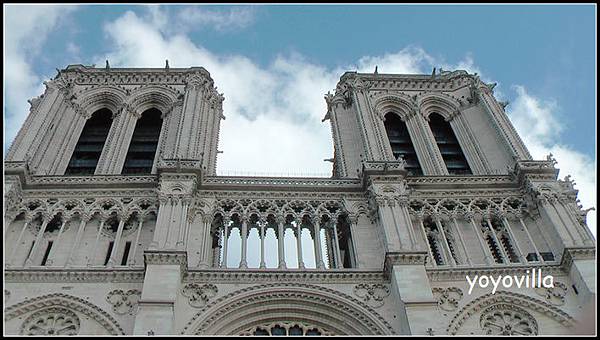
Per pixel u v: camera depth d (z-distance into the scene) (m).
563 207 50.66
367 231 49.94
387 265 45.19
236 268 45.53
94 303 42.81
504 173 57.12
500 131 59.84
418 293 42.62
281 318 44.09
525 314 44.34
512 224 51.69
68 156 59.03
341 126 63.72
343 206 51.91
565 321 43.59
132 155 61.62
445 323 43.09
